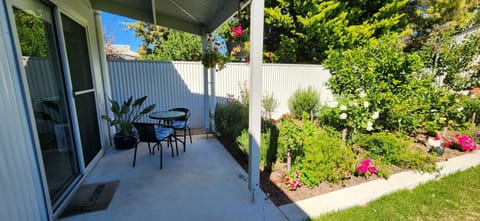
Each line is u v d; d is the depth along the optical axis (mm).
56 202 1931
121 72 4316
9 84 1362
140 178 2562
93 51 3191
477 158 3201
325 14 7699
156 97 4668
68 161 2285
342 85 4750
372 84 4051
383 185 2422
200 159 3154
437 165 2922
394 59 3910
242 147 3229
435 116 4039
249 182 2180
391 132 3896
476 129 4551
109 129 3697
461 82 4918
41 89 1879
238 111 4137
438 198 2227
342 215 1925
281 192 2256
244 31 6773
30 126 1546
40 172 1625
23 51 1663
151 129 2779
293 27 8344
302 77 6414
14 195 1353
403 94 3979
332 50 8078
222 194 2223
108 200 2102
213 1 2723
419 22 10766
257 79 1962
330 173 2395
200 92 5062
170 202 2082
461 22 10422
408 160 2809
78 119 2533
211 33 3865
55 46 2176
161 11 3352
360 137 3420
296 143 2619
